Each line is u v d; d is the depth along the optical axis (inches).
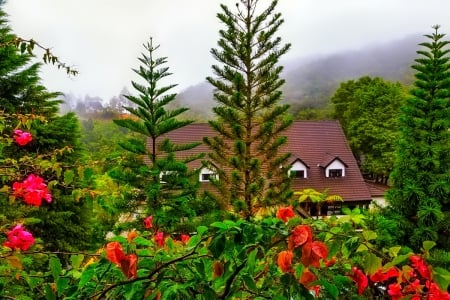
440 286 55.2
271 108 406.3
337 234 55.2
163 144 344.8
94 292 60.1
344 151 813.9
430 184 327.9
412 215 337.4
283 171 409.4
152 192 296.8
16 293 123.5
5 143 128.3
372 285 89.1
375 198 833.5
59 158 368.5
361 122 1051.3
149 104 327.3
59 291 59.9
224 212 350.6
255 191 370.9
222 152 400.2
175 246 83.5
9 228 110.7
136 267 55.1
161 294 54.7
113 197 148.2
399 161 351.3
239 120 394.0
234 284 58.5
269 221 53.5
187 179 328.2
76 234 395.9
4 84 354.6
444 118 340.8
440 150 334.0
